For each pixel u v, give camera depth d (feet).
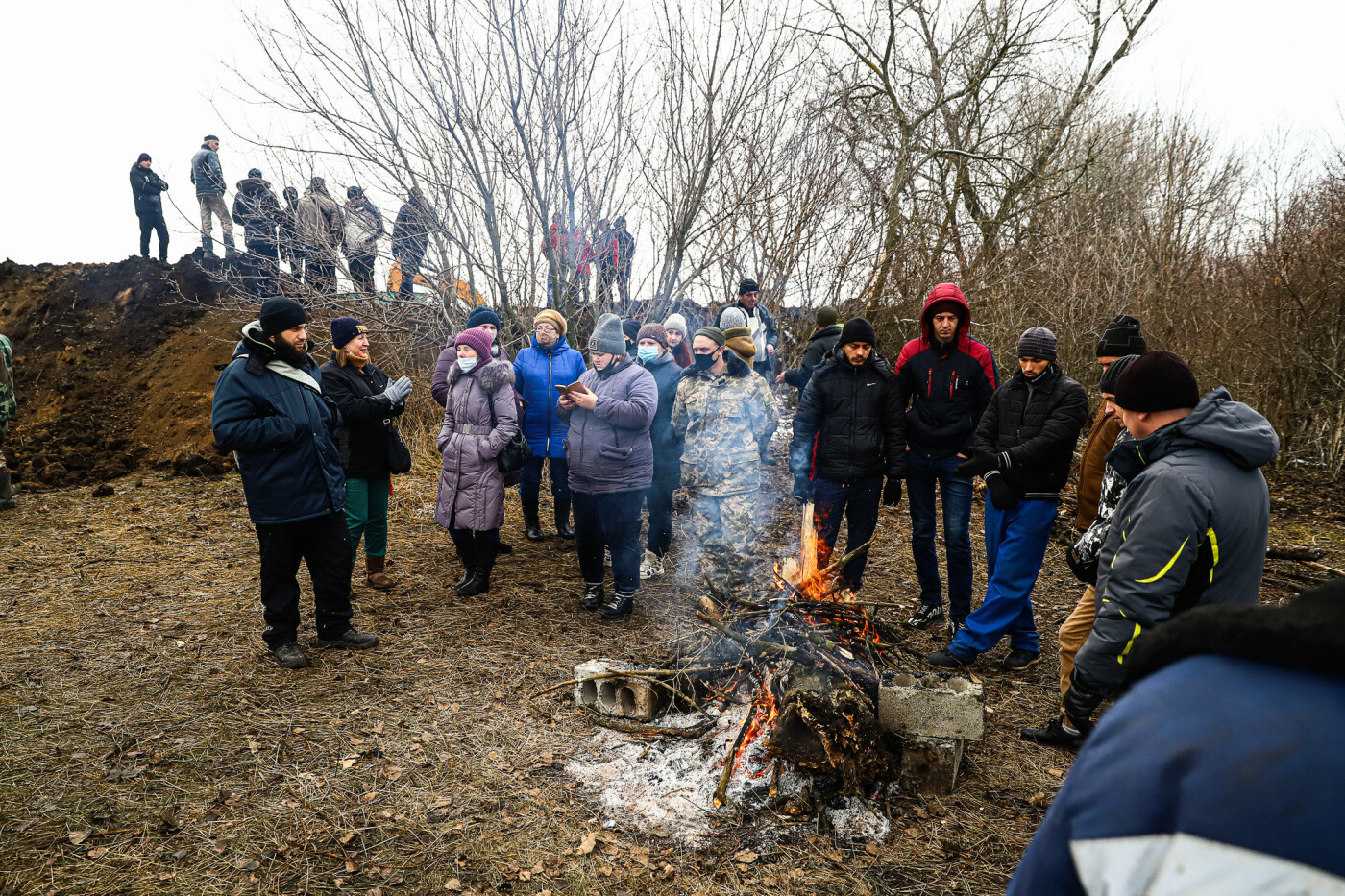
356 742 11.41
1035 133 44.52
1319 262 29.30
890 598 17.93
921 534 16.01
